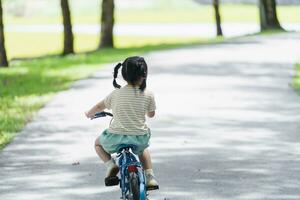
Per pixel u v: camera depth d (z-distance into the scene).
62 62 34.91
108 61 33.78
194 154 12.80
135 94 8.66
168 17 89.50
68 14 44.88
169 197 10.02
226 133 14.75
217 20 57.78
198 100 19.39
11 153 13.09
